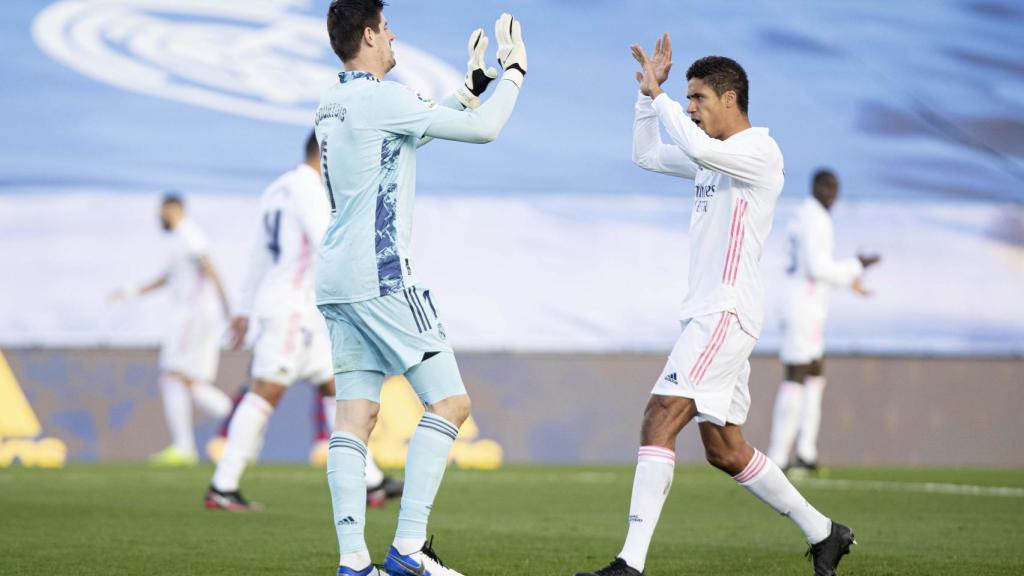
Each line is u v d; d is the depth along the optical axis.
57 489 32.31
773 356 45.59
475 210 51.12
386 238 15.87
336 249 16.05
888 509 28.34
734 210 16.89
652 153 18.48
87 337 46.78
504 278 49.47
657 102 17.12
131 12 57.97
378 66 16.59
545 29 59.94
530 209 51.50
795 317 39.38
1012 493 32.59
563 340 48.41
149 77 54.91
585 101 56.69
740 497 31.12
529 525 24.84
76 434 43.41
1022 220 53.19
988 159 56.25
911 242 51.75
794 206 52.53
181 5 58.94
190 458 42.81
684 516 26.75
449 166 52.53
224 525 24.45
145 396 44.09
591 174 53.31
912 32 62.28
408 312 15.91
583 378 45.12
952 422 46.22
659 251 50.84
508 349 48.03
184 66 55.72
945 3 63.25
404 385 43.94
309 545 21.47
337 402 16.56
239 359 45.03
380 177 15.89
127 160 51.22
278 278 28.03
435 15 59.47
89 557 19.97
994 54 61.75
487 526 24.64
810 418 40.25
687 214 52.34
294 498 30.38
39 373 43.44
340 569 15.94
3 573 18.33
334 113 16.16
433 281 49.09
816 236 38.16
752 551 20.94
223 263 48.91
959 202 53.62
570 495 31.69
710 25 61.38
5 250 47.97
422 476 16.12
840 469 42.69
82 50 55.38
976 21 63.03
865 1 63.03
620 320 49.03
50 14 57.06
